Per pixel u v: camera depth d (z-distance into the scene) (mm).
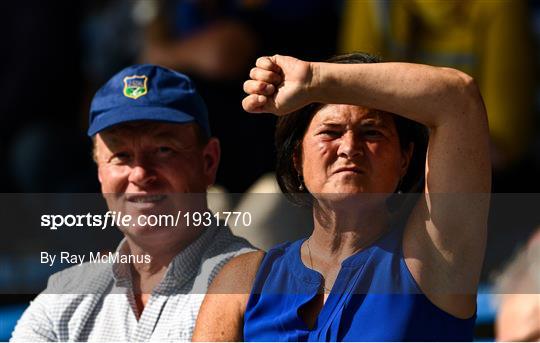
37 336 11812
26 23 22109
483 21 18281
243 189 18000
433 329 9648
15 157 20547
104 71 21953
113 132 11859
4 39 22297
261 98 9547
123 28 21828
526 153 18703
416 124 10297
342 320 9742
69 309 11820
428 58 18516
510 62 18312
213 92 18594
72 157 20406
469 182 9539
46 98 22125
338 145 9977
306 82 9461
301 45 20094
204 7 19922
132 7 21734
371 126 10000
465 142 9484
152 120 11828
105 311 11711
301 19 20031
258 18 19938
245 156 18047
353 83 9469
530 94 18547
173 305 11422
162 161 11867
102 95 12172
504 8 18250
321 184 10008
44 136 20438
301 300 9953
